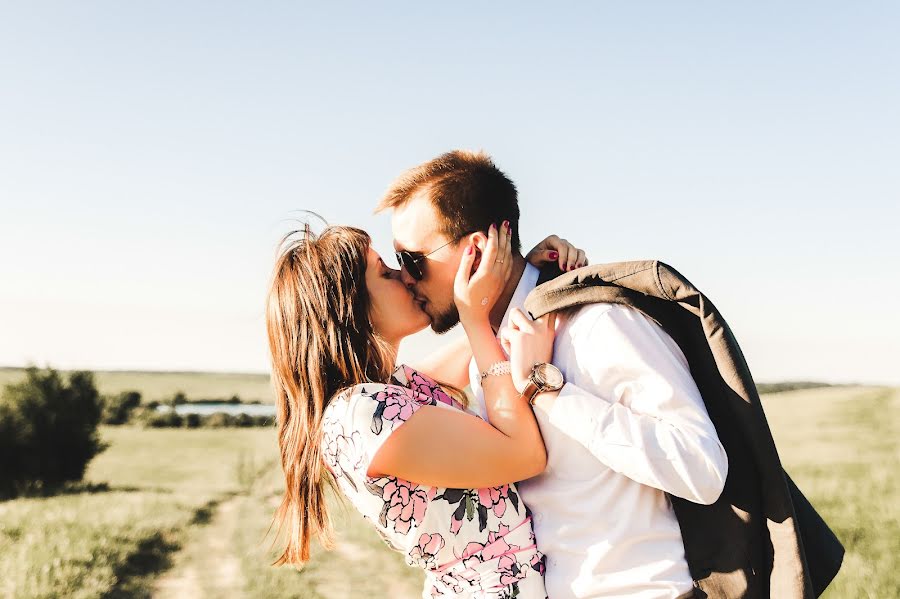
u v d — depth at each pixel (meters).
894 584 6.50
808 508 2.40
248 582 10.04
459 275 2.42
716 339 2.00
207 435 51.78
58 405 27.69
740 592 1.98
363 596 8.97
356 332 2.40
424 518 2.17
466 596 2.16
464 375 2.98
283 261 2.48
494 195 2.52
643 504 2.09
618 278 2.13
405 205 2.57
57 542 12.58
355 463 2.19
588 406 2.06
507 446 2.16
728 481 2.04
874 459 16.12
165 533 14.62
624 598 2.08
